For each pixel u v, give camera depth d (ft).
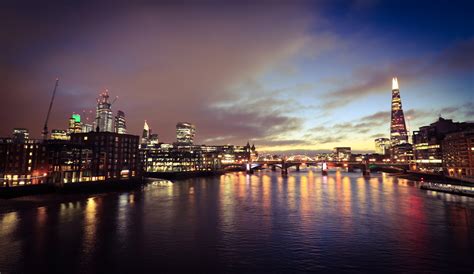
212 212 300.20
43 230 223.30
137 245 186.60
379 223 244.83
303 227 232.32
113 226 236.84
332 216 275.59
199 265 154.30
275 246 184.55
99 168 566.36
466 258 163.02
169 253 172.35
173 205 350.43
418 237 203.10
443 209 308.19
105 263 156.76
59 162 507.30
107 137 583.58
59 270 147.54
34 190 417.49
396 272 145.79
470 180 548.72
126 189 559.38
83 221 255.91
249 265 154.20
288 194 455.63
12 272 144.97
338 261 159.43
